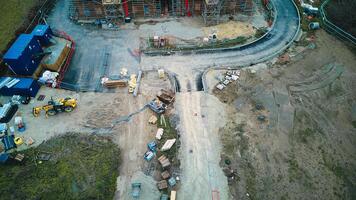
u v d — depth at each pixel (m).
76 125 43.78
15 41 51.16
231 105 46.19
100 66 52.09
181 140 42.16
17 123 43.72
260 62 52.66
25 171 38.75
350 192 38.50
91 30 58.62
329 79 50.28
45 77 48.97
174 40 56.22
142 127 43.56
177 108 45.78
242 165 39.66
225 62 52.41
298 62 52.94
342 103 47.31
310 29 58.84
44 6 62.19
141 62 52.59
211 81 49.38
